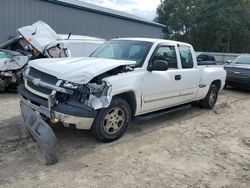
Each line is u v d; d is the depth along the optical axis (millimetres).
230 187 4195
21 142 5070
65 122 4684
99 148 5102
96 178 4109
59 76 4781
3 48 12000
